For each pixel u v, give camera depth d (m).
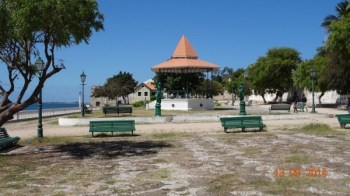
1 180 10.33
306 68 64.75
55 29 14.00
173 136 20.69
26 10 12.95
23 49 14.85
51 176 10.80
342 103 64.00
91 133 23.33
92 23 14.80
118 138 20.38
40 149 16.84
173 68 49.06
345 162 12.09
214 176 10.27
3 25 13.54
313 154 13.71
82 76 40.09
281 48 85.69
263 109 49.56
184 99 47.81
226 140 18.45
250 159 12.96
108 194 8.60
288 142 17.23
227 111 42.72
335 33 43.84
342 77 50.94
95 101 110.88
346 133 20.47
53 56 14.99
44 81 15.02
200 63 49.75
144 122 29.48
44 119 40.47
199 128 24.80
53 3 13.20
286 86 84.50
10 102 15.05
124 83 112.75
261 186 8.97
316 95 76.50
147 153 14.89
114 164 12.62
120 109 36.44
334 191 8.41
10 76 14.81
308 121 28.95
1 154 15.36
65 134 23.14
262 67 84.75
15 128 28.45
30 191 9.05
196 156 13.86
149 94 114.81
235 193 8.38
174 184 9.41
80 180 10.16
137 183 9.63
